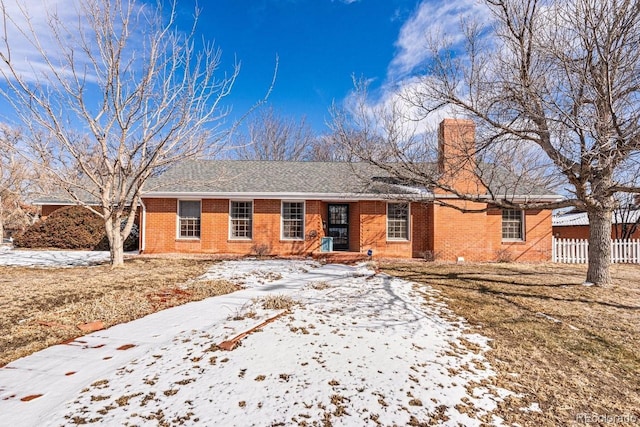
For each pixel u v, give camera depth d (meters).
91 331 5.33
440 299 7.71
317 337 5.04
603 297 8.08
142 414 3.04
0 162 22.58
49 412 3.05
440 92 8.40
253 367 3.99
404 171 10.23
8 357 4.31
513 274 11.00
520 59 7.94
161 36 10.34
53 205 18.77
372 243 15.44
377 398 3.49
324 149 33.84
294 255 15.62
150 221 15.56
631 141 6.14
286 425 2.98
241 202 15.92
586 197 8.38
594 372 4.52
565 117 6.81
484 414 3.41
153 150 11.08
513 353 5.00
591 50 6.75
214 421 2.98
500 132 8.21
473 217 14.78
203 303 7.01
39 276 9.56
